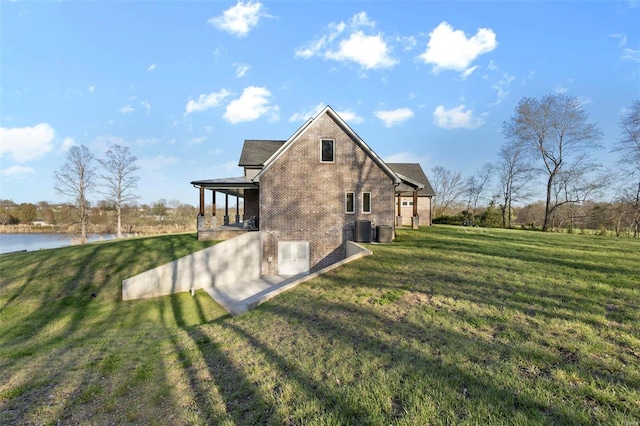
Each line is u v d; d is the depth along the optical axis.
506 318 6.01
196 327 8.27
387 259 12.02
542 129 33.75
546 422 3.15
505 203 41.03
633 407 3.31
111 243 19.17
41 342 8.30
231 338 6.71
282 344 5.95
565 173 33.41
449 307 6.86
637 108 26.84
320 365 4.84
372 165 17.81
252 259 16.84
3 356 6.86
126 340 7.83
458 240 17.05
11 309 11.36
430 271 9.95
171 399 4.31
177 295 13.58
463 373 4.19
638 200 27.08
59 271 14.35
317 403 3.81
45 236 44.62
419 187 22.30
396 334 5.75
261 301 9.57
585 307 6.33
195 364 5.47
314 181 17.62
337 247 17.62
